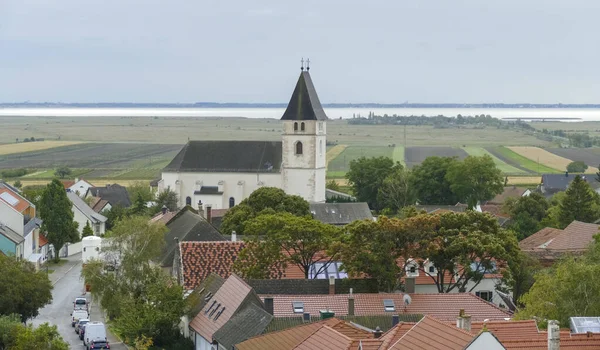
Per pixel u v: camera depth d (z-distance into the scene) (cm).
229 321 10694
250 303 11031
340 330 8450
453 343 6550
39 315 14575
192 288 13538
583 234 16350
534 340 7044
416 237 13188
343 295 11200
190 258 14012
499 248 12962
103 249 14400
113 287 13925
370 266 12850
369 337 8000
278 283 12388
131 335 12369
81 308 14150
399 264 13712
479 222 13638
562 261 12731
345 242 13338
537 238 17925
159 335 12344
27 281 12531
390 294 11150
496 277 13762
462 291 13112
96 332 11975
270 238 13775
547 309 9444
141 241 14312
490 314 10825
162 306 12438
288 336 8988
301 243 14025
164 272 14650
